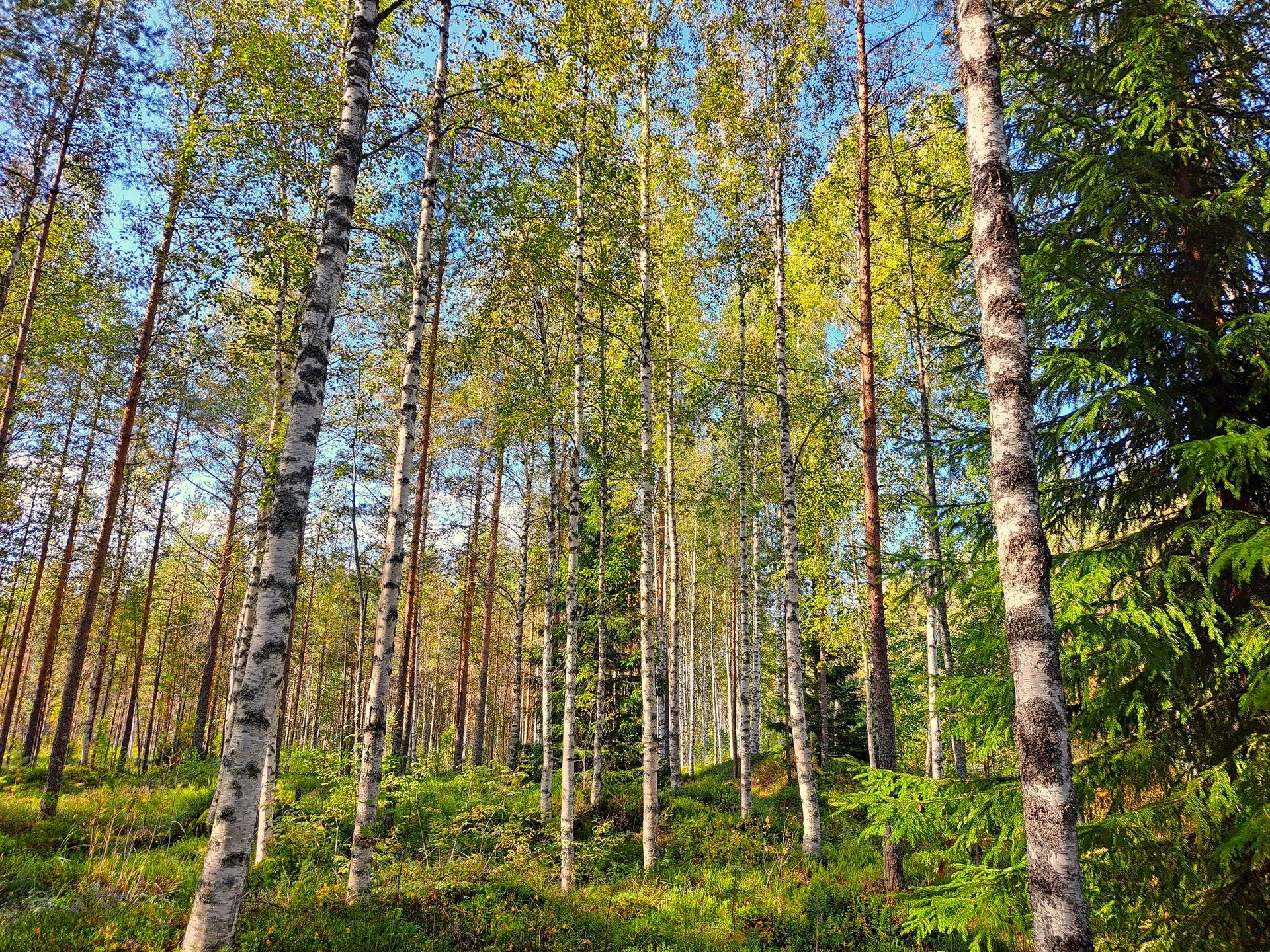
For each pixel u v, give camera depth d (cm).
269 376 1491
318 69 999
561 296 1393
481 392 1955
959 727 592
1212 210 503
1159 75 527
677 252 1541
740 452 1672
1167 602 495
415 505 2103
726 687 4444
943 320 1254
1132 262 561
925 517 673
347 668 3131
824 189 1294
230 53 1031
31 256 1479
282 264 1181
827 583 1706
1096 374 492
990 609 604
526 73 1008
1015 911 500
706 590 3212
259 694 520
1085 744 564
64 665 3350
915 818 572
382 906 730
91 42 1283
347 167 652
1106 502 596
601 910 866
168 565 2977
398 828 1108
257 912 665
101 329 1633
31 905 625
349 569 2447
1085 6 574
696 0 1267
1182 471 505
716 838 1311
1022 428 390
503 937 705
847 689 2258
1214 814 439
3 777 1608
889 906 862
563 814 1043
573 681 1112
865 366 1041
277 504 562
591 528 1936
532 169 1191
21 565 2011
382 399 1808
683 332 1736
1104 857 487
